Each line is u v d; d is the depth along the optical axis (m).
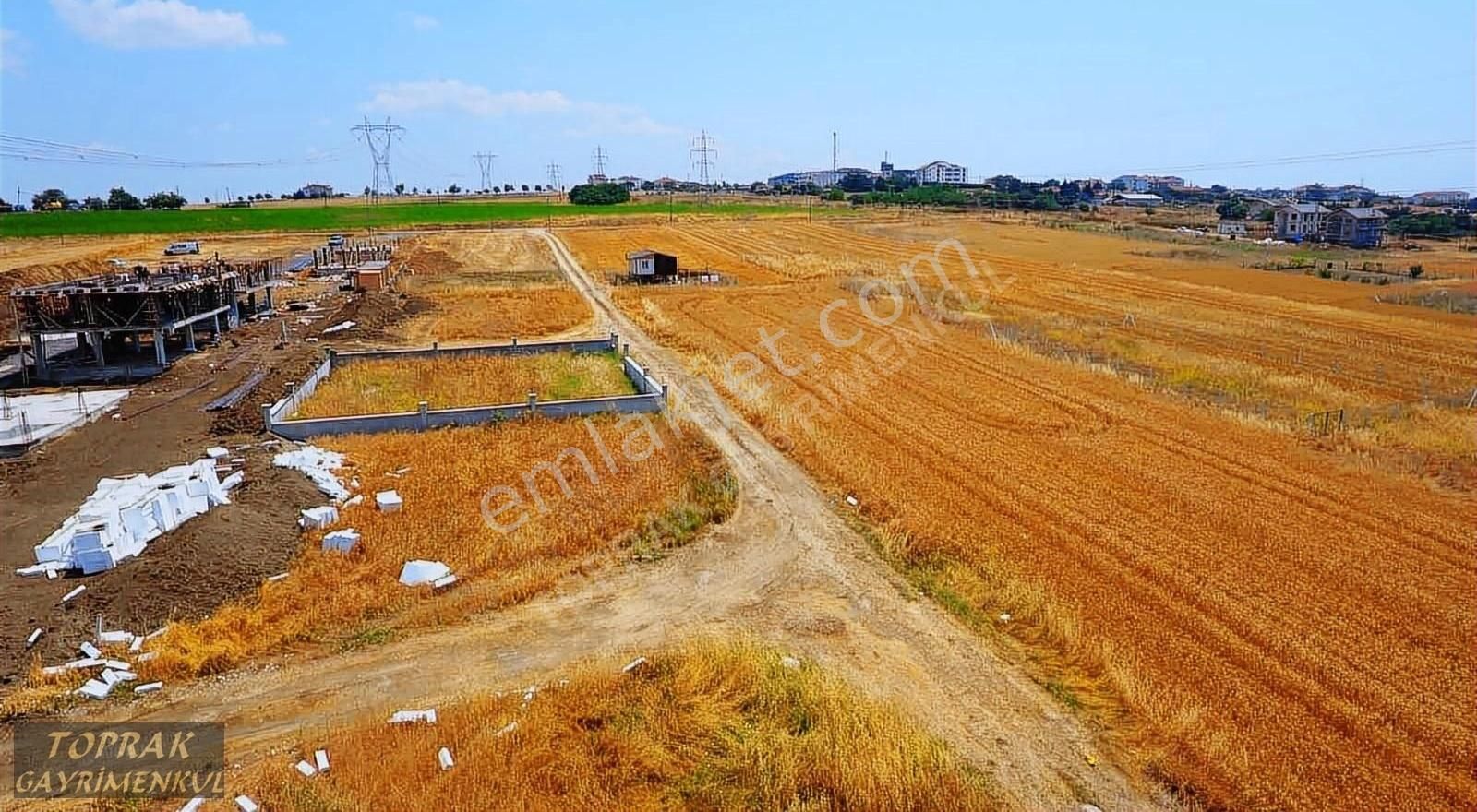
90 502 17.22
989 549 16.83
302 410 25.64
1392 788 10.47
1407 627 13.98
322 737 11.54
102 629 13.57
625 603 15.27
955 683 12.94
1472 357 33.75
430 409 25.45
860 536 18.00
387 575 15.59
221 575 15.12
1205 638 13.66
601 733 11.56
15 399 26.38
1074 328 39.56
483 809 10.11
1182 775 10.74
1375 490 19.78
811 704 12.06
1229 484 20.17
